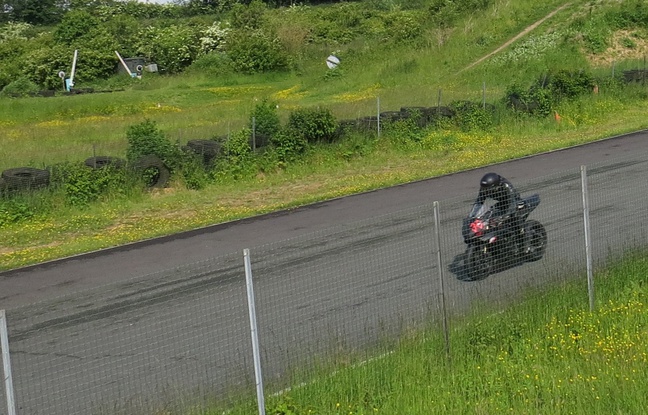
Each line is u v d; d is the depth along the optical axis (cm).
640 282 1137
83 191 2056
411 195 1952
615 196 1675
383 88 4222
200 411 795
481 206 1197
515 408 780
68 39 5888
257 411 801
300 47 5734
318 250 1455
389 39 5100
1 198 1969
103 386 893
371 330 1000
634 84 3262
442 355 911
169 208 2020
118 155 2434
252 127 2425
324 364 878
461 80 4069
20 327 1123
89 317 1151
